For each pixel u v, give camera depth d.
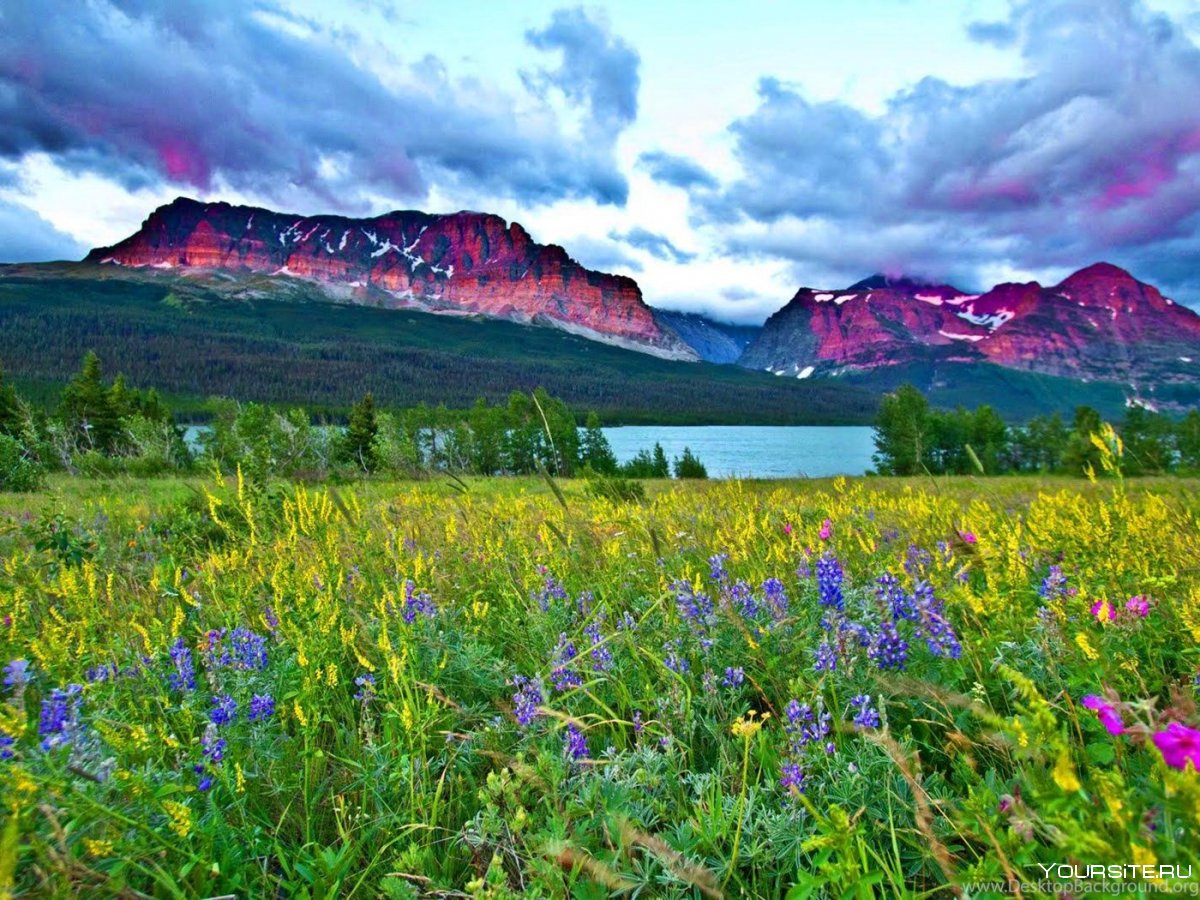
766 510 6.91
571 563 4.66
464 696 3.29
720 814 2.17
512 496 9.13
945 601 3.42
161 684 3.02
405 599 3.62
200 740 2.52
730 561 4.76
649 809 2.29
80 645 3.01
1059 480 18.61
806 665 3.11
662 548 5.07
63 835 1.74
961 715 2.59
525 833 2.25
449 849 2.25
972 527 4.93
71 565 5.41
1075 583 3.42
